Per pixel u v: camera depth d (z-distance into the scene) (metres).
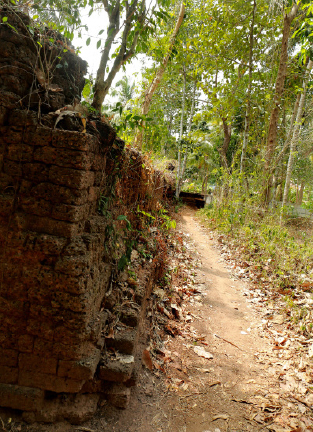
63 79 2.56
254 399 2.79
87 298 2.08
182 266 5.99
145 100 8.45
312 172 18.23
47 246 2.00
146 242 4.56
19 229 2.04
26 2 2.49
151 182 5.61
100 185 2.58
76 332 2.06
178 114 18.06
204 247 8.10
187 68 13.77
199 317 4.23
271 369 3.25
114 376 2.27
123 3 3.21
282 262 5.93
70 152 1.99
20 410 2.18
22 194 2.05
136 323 2.71
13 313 2.11
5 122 2.03
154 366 2.93
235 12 10.31
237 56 11.26
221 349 3.56
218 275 6.05
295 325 4.06
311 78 10.77
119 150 2.96
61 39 2.63
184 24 9.50
